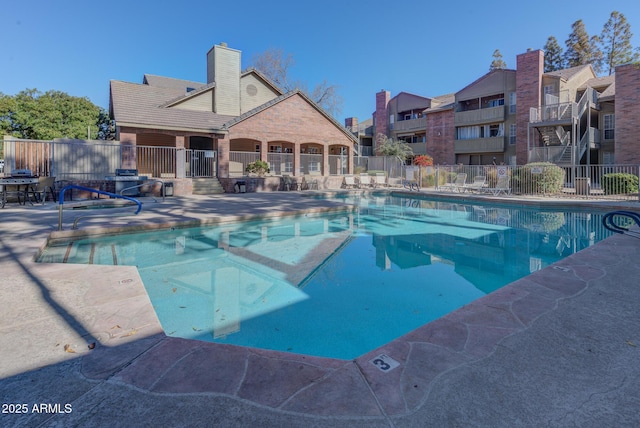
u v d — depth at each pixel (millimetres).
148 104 18828
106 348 2418
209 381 2031
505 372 2131
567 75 24953
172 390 1940
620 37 35312
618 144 20453
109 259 6195
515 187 16672
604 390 1952
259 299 4457
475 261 6285
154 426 1658
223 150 18875
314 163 23734
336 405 1822
